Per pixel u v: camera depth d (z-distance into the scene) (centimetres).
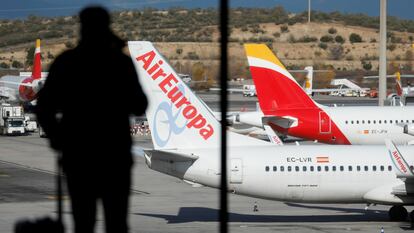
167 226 10006
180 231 9562
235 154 9981
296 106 16562
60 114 2569
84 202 2645
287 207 12000
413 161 10362
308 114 16462
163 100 9825
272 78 16500
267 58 16500
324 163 10025
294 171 9969
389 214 10600
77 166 2603
